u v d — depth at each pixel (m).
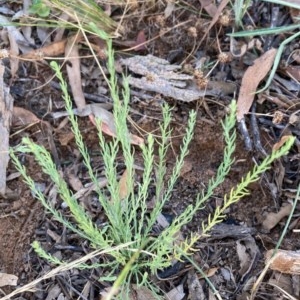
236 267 0.38
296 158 0.41
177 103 0.43
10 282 0.38
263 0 0.42
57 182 0.34
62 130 0.43
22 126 0.43
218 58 0.43
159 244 0.35
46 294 0.38
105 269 0.38
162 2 0.46
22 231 0.40
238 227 0.39
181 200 0.40
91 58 0.45
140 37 0.46
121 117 0.35
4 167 0.41
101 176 0.41
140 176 0.41
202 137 0.42
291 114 0.42
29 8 0.45
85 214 0.38
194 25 0.45
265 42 0.44
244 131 0.41
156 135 0.42
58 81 0.45
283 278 0.37
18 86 0.45
